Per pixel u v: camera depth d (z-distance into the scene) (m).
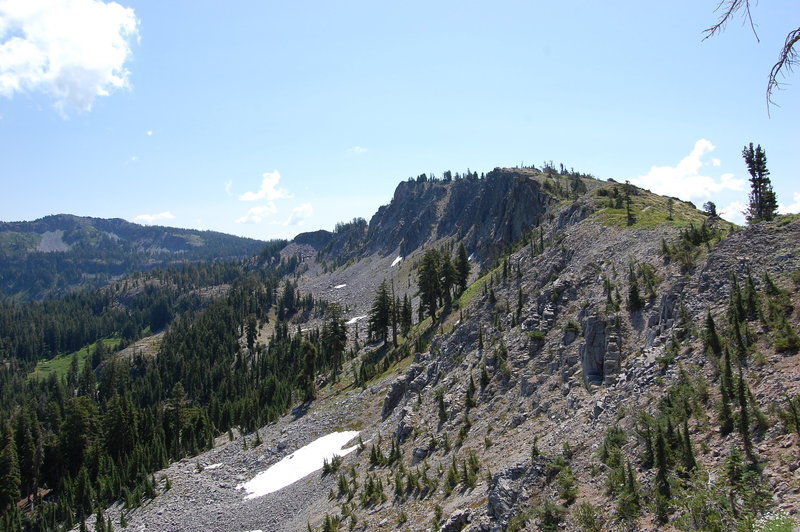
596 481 26.17
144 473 80.69
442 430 49.16
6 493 90.56
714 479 21.30
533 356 49.19
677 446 24.19
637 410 29.61
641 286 43.94
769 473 19.98
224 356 181.12
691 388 27.73
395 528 36.66
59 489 98.31
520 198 158.25
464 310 81.88
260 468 69.56
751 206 69.94
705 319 33.31
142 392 160.62
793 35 12.20
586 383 39.06
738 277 34.62
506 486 29.91
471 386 51.75
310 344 95.88
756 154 70.06
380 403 73.44
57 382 189.50
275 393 113.31
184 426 106.56
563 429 34.22
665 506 21.70
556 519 25.03
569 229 74.25
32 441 101.38
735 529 18.48
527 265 75.00
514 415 41.97
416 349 89.31
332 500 49.78
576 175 171.50
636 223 62.16
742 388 22.92
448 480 38.56
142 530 61.94
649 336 37.66
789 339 26.02
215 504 62.72
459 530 30.67
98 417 113.38
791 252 33.12
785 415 21.64
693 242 45.12
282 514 53.38
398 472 45.91
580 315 48.12
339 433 70.19
